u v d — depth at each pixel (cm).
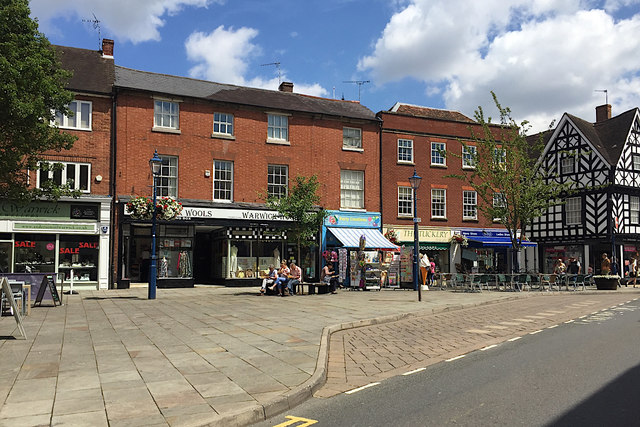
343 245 2400
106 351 790
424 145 2833
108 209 2112
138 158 2188
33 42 1352
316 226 1983
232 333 966
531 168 2644
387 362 772
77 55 2358
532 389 599
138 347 823
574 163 3425
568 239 3416
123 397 546
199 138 2309
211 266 2539
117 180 2145
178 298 1722
